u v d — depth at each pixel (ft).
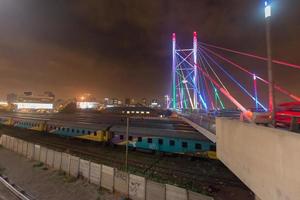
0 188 74.79
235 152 36.83
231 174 77.30
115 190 68.85
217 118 51.55
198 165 89.51
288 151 19.77
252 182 28.94
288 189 19.74
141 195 61.87
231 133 39.40
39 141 158.30
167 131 110.93
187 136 102.01
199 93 230.07
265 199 24.71
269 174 23.73
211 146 92.63
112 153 114.83
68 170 86.48
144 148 115.85
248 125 30.60
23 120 246.06
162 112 396.16
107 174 71.82
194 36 253.85
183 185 69.92
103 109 513.86
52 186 75.87
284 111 32.40
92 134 146.82
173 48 310.24
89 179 77.25
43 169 93.20
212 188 66.13
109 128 138.82
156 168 87.35
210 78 88.02
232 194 61.21
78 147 132.36
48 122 200.64
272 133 22.99
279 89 74.49
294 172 18.76
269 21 29.81
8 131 226.58
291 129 23.31
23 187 76.28
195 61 250.16
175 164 91.97
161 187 57.57
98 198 65.05
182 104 296.92
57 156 93.86
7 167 100.94
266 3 30.12
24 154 118.32
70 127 168.96
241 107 55.47
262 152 25.66
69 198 66.95
